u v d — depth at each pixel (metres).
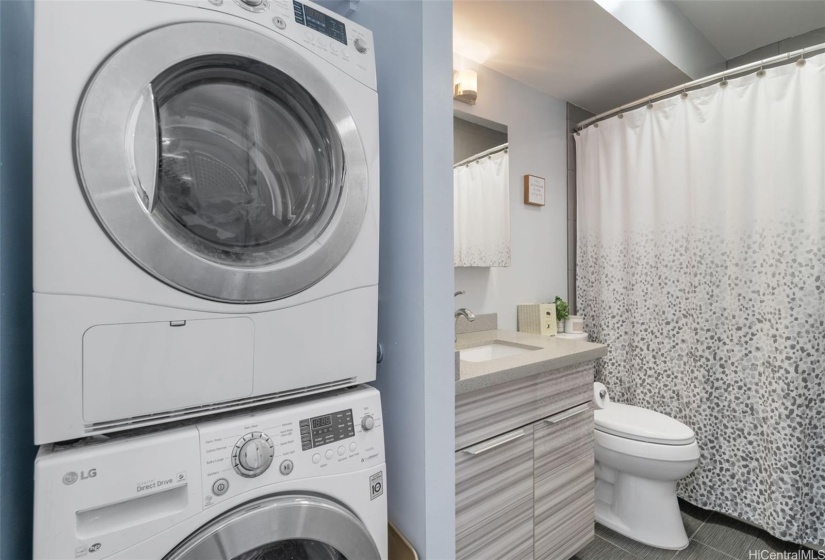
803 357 1.63
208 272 0.65
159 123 0.63
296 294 0.76
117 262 0.58
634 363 2.19
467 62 1.99
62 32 0.54
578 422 1.56
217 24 0.67
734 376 1.82
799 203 1.64
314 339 0.78
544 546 1.41
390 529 1.00
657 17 1.97
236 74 0.71
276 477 0.69
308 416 0.75
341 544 0.74
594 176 2.41
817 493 1.65
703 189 1.91
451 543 0.96
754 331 1.77
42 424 0.54
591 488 1.62
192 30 0.64
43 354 0.54
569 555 1.52
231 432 0.67
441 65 0.94
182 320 0.63
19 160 0.66
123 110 0.57
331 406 0.78
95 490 0.55
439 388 0.94
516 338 1.88
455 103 1.94
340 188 0.82
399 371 0.99
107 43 0.57
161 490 0.59
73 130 0.54
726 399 1.85
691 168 1.96
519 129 2.24
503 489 1.26
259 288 0.70
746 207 1.78
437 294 0.93
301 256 0.76
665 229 2.05
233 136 0.72
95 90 0.55
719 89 1.87
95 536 0.55
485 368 1.25
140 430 0.63
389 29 1.01
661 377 2.08
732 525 1.84
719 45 2.45
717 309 1.88
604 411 1.88
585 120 2.54
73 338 0.55
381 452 0.83
